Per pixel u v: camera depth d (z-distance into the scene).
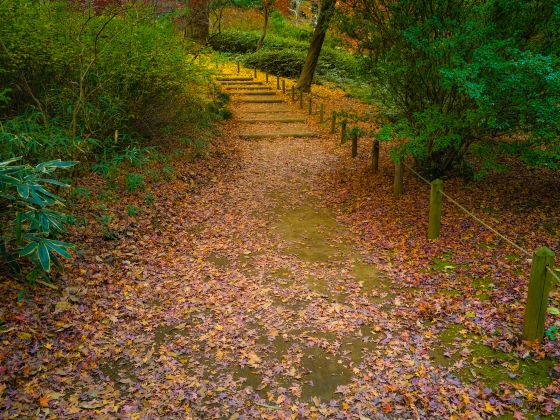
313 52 17.81
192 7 16.48
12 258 4.50
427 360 4.00
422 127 7.56
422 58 7.32
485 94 6.12
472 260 5.74
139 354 4.07
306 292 5.20
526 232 6.36
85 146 7.55
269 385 3.77
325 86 19.69
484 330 4.38
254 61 21.42
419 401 3.55
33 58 7.25
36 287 4.65
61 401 3.42
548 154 6.48
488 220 6.77
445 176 8.48
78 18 8.13
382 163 10.10
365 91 15.45
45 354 3.86
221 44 24.23
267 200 8.27
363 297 5.06
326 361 4.05
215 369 3.94
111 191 7.28
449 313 4.70
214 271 5.64
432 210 6.26
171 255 5.98
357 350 4.20
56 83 8.05
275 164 10.44
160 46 8.98
